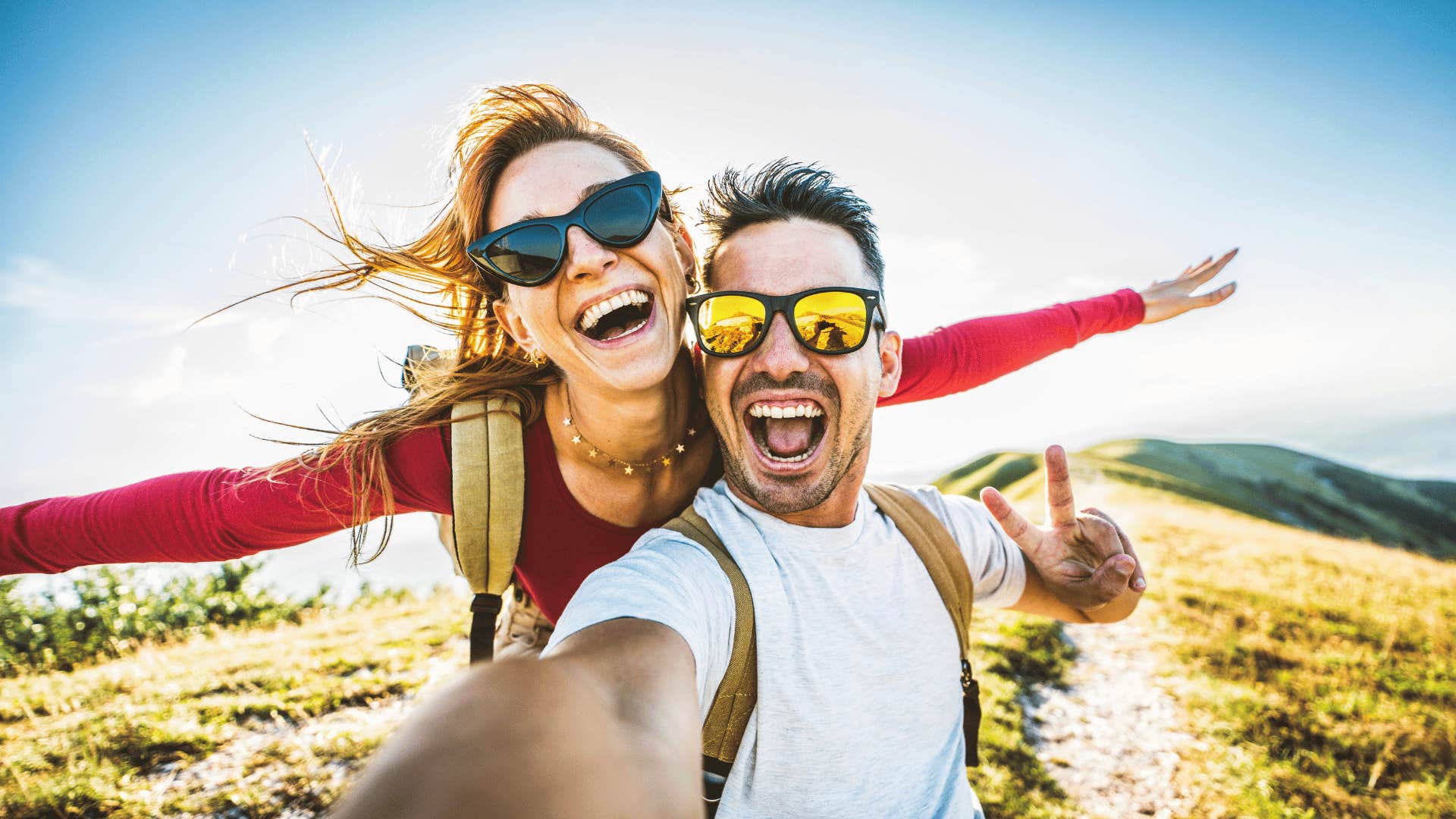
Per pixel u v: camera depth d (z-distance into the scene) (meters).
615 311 0.62
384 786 0.17
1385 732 1.79
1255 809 1.48
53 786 1.30
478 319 0.71
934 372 0.81
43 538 0.61
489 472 0.64
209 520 0.61
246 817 1.22
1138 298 0.99
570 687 0.22
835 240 0.54
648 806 0.20
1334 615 2.87
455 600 2.73
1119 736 1.77
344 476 0.63
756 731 0.46
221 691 1.77
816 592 0.49
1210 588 3.23
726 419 0.53
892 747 0.49
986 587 0.62
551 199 0.57
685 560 0.47
